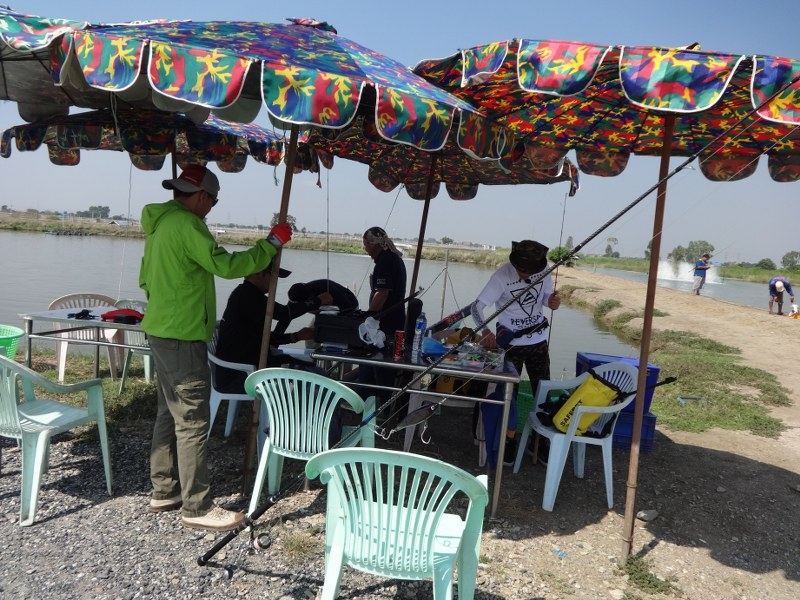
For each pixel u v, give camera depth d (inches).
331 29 140.2
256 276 161.0
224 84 98.9
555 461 149.8
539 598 112.1
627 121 152.0
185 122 200.8
